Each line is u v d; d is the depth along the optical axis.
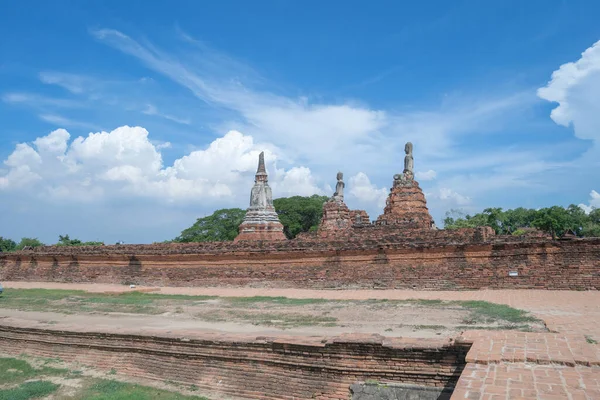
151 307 27.34
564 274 25.06
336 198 50.38
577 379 9.69
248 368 16.34
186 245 39.47
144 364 18.59
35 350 22.06
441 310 20.69
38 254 47.34
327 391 14.83
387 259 29.92
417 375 13.69
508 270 26.47
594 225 55.84
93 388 17.52
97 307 28.64
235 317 22.98
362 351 14.52
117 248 43.34
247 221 45.72
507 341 12.80
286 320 21.34
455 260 27.97
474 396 8.92
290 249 33.28
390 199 40.62
